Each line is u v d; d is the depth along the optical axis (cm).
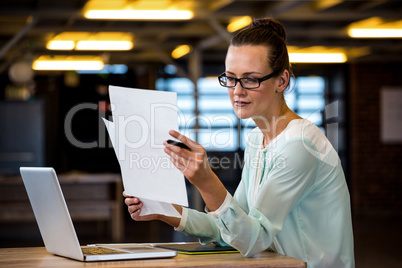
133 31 863
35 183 174
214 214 165
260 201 174
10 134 1288
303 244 185
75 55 1098
